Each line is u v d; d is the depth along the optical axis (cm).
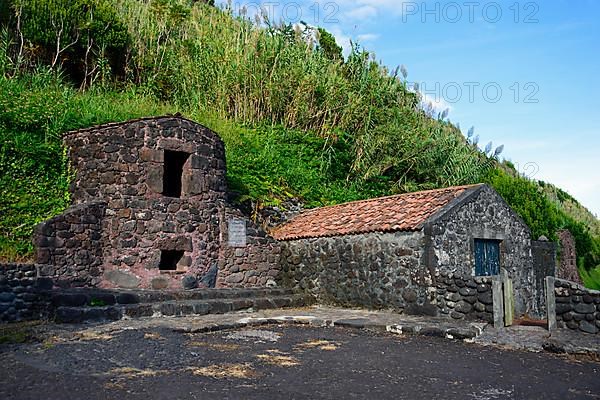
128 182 1099
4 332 764
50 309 903
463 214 1067
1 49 1512
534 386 558
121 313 908
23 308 896
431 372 609
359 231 1109
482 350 739
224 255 1222
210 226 1198
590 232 2822
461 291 933
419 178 1938
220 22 2228
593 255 2328
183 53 2008
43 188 1092
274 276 1292
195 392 500
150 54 1989
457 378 584
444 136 1973
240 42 1914
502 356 703
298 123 1841
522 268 1192
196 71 1847
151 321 888
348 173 1783
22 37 1622
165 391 500
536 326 880
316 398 496
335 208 1367
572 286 816
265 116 1842
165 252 1145
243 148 1592
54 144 1159
